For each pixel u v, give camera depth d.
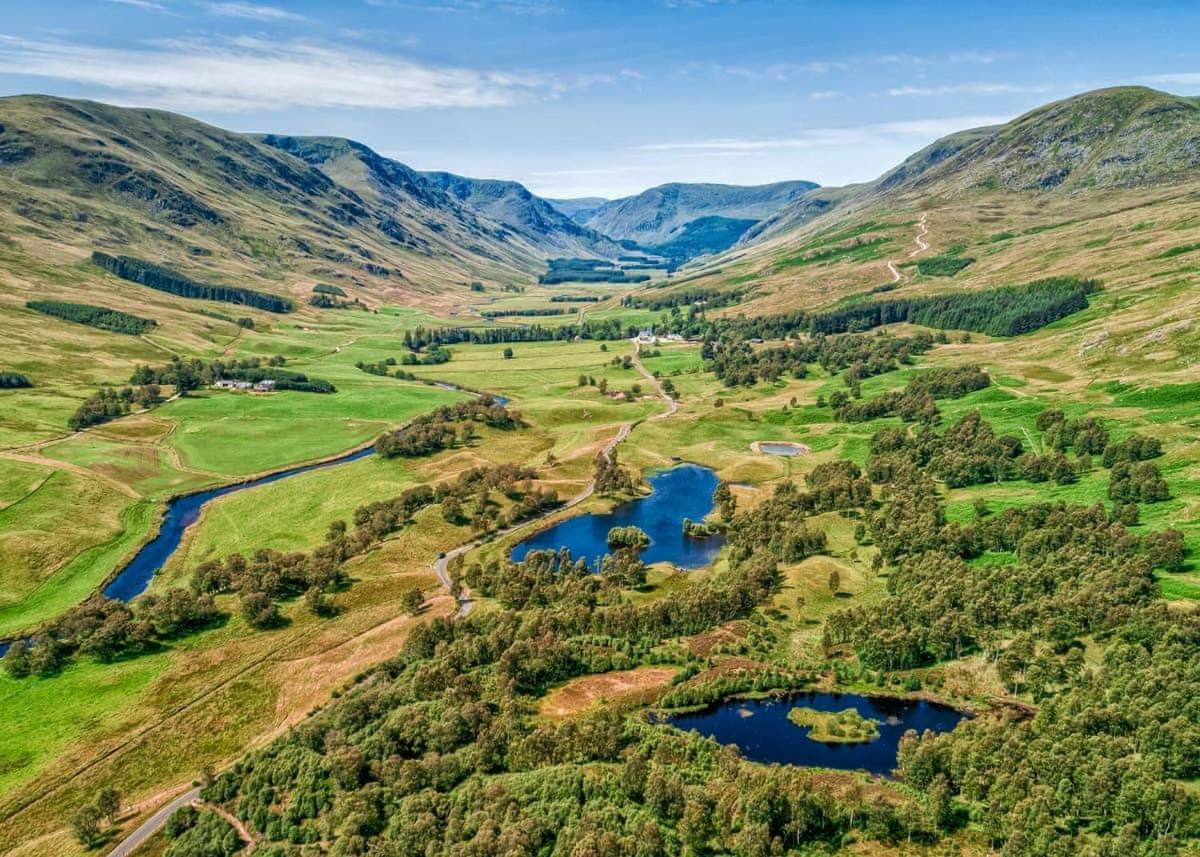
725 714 112.31
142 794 104.50
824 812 85.38
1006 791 83.81
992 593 129.62
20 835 97.06
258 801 98.44
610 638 135.00
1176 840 75.06
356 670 132.25
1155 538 128.50
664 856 82.56
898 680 118.00
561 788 93.25
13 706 122.69
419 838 87.88
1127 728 90.31
